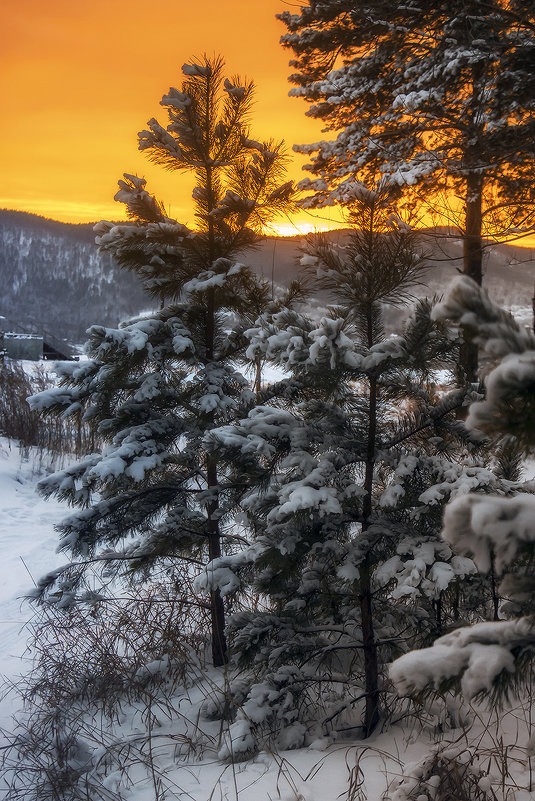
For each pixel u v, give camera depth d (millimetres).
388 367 3127
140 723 3773
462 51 8570
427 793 2311
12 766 3436
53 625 4586
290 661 3650
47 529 8266
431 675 1179
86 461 4238
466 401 3186
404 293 3275
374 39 10328
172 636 4398
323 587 3377
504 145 7719
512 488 3143
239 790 2781
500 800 2283
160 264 4352
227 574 3652
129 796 2959
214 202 4555
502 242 8227
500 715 3105
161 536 4355
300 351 2949
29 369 15039
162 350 4273
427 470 3162
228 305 4566
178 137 4363
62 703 4008
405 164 9992
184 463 4352
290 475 3312
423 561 2830
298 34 12102
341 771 2816
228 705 3650
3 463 10492
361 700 3730
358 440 3418
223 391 4547
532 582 1217
